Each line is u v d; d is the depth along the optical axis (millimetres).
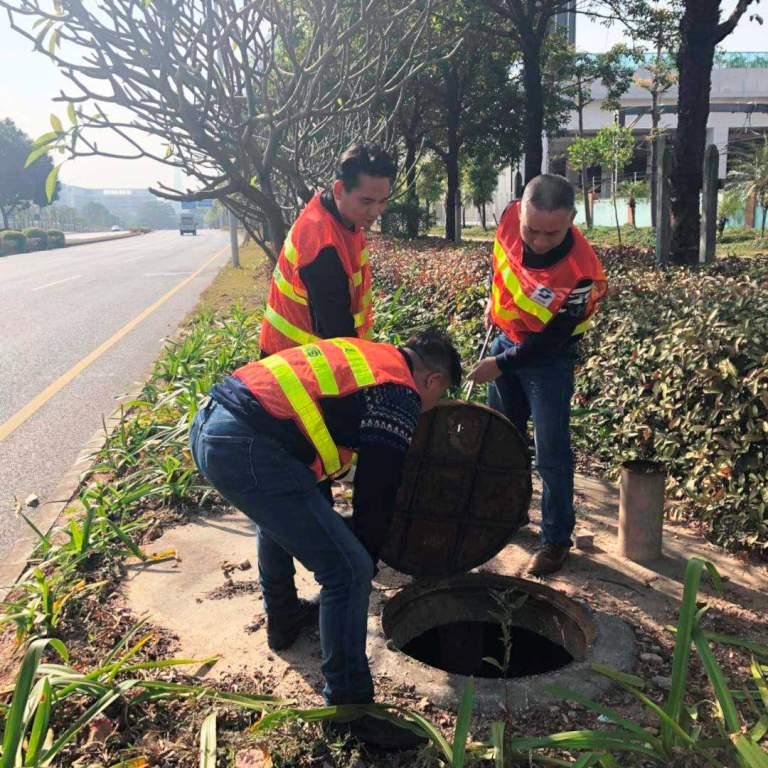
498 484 3246
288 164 4867
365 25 4805
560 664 3359
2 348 10188
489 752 2377
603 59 23984
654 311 5297
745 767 2217
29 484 5207
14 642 3143
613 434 5012
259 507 2363
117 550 3859
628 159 32594
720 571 3588
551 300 3279
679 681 2410
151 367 8789
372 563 2408
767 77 40281
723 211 24781
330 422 2332
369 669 2611
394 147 6195
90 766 2342
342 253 2965
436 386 2545
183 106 3928
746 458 3889
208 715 2578
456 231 25062
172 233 99625
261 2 4082
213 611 3314
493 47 21406
